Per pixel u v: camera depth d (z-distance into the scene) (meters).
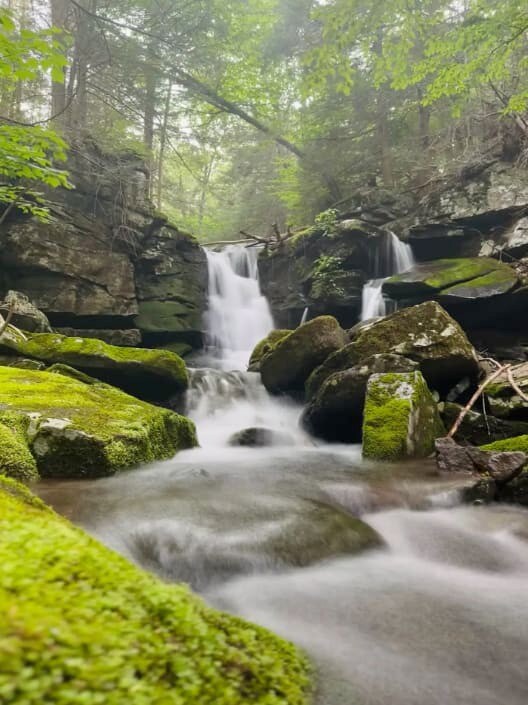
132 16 14.70
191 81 16.14
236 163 28.25
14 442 4.34
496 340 11.29
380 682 1.92
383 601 2.71
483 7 9.66
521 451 5.17
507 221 12.79
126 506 3.60
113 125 16.19
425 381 7.24
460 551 3.55
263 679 1.37
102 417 5.32
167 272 14.80
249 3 15.94
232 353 15.72
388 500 4.34
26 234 11.63
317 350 9.16
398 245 14.33
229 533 3.19
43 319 10.74
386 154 16.92
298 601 2.67
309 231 16.12
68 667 0.94
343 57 10.56
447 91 10.66
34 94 14.87
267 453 6.68
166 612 1.31
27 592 1.12
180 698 1.06
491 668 2.09
